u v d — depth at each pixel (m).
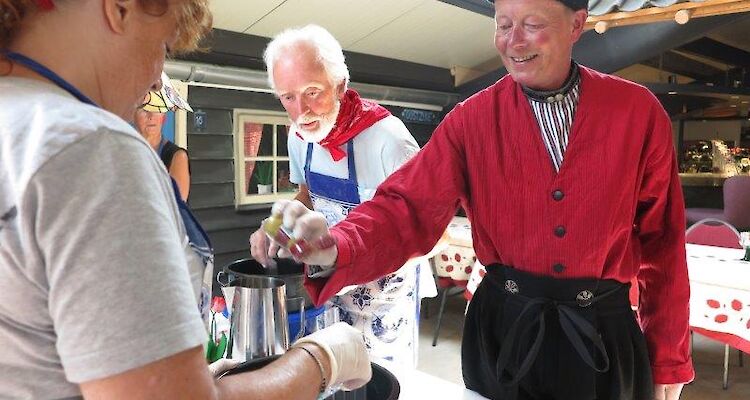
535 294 1.10
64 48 0.51
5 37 0.50
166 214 0.49
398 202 1.16
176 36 0.61
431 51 4.50
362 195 1.64
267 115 3.93
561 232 1.06
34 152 0.44
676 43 3.62
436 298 4.90
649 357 1.18
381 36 3.95
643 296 1.21
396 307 1.62
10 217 0.45
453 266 3.62
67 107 0.48
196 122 3.51
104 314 0.43
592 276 1.07
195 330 0.47
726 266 2.75
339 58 1.55
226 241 3.80
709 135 7.34
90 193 0.44
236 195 3.82
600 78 1.06
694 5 2.69
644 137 1.03
